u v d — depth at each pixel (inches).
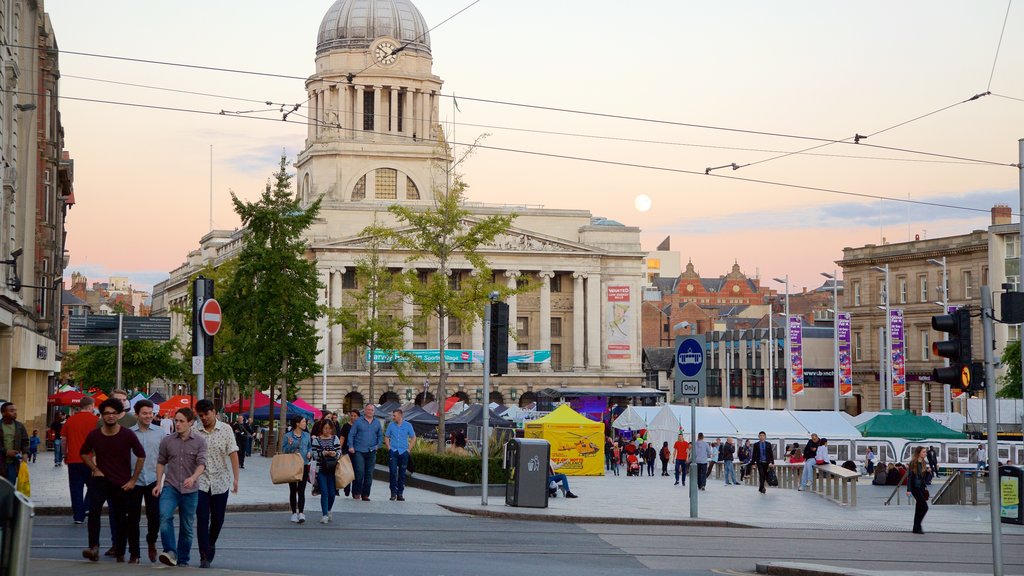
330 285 5393.7
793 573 803.4
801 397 4990.2
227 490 753.6
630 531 1106.7
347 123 5890.8
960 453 2522.1
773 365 5078.7
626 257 5900.6
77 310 6801.2
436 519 1146.7
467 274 5743.1
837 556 951.6
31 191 2326.5
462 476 1529.3
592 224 6072.8
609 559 871.1
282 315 2640.3
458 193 2471.7
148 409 789.9
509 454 1310.3
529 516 1204.5
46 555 788.0
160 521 722.8
